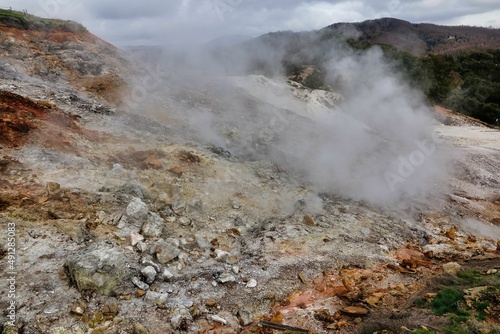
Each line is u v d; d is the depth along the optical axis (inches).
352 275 286.2
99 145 405.4
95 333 194.4
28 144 347.6
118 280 227.0
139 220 290.4
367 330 204.2
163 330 206.4
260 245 311.0
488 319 195.6
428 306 221.9
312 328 221.1
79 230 255.0
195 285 247.0
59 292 209.9
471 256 347.6
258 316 234.4
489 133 1118.4
